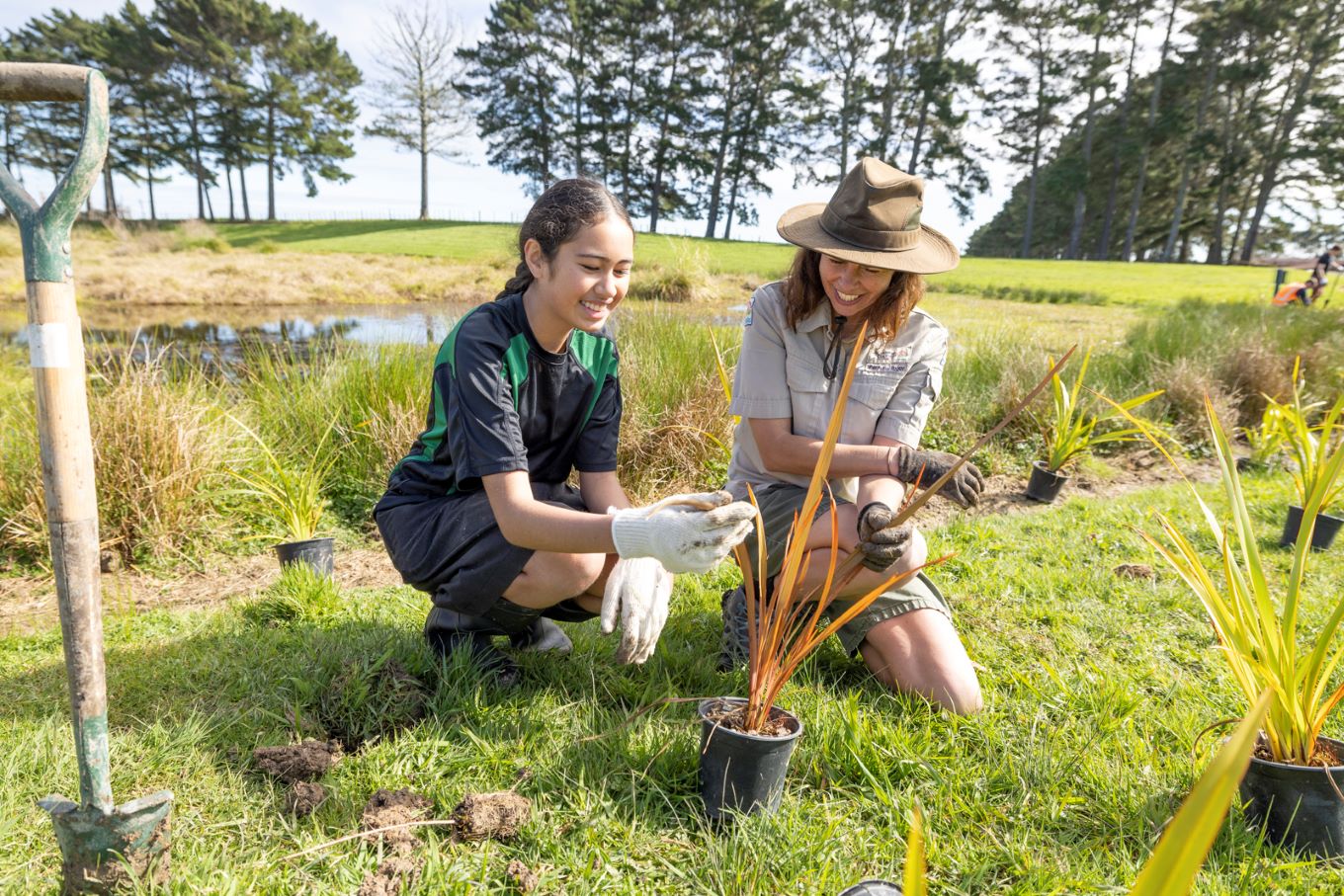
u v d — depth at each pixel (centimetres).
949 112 4878
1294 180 5081
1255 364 729
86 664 141
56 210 127
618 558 233
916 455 245
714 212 5500
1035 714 232
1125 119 5144
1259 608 188
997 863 174
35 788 180
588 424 239
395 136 5241
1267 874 173
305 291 2025
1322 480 183
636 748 204
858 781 201
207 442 406
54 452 133
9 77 127
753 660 183
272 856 165
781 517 260
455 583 220
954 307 1734
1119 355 797
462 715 218
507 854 171
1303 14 4762
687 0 5025
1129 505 480
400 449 452
